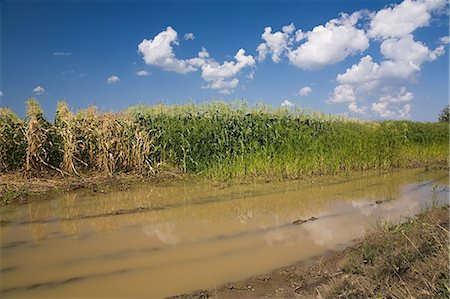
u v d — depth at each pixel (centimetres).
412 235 661
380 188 1249
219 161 1348
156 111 1523
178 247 681
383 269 544
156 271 583
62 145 1242
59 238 714
